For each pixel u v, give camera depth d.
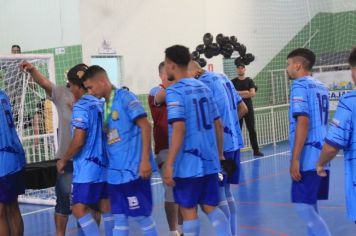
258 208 6.48
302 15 14.64
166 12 11.62
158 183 8.91
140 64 11.12
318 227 3.83
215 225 3.78
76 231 5.94
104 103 4.16
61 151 4.82
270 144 13.41
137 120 3.89
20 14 10.79
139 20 11.11
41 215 6.99
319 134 3.83
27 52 10.74
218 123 3.95
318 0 14.79
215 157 3.77
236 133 4.59
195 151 3.65
